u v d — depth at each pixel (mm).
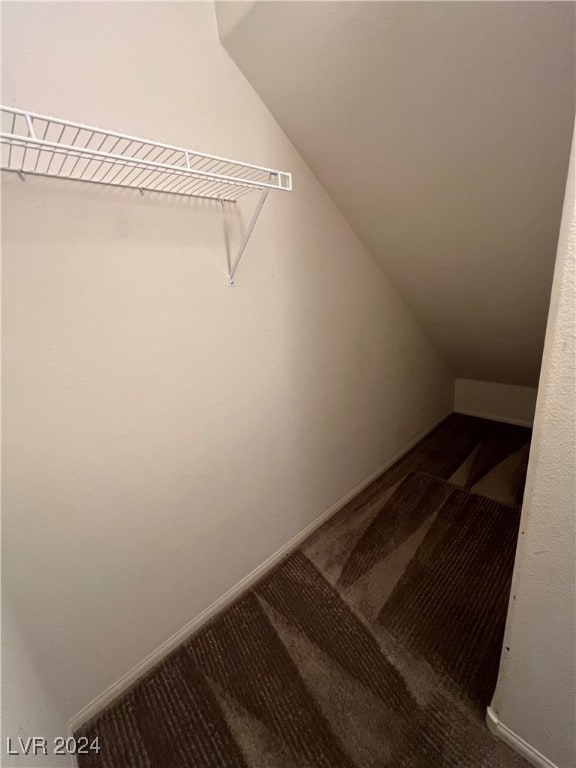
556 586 760
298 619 1405
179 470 1229
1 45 710
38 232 817
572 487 682
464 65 897
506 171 1134
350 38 928
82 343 932
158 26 919
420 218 1484
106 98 859
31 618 956
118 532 1108
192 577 1353
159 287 1053
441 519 1900
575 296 592
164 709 1145
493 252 1521
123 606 1166
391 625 1350
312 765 986
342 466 2020
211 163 1081
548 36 782
